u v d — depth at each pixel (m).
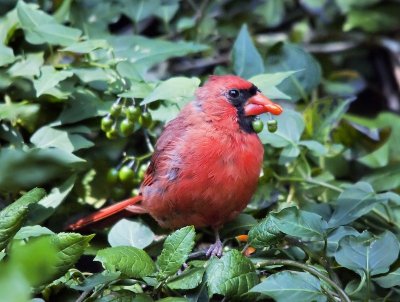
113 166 7.42
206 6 9.54
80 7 8.12
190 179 6.40
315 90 8.74
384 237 5.68
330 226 6.40
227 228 6.93
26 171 6.67
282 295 5.20
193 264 5.88
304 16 10.57
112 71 7.30
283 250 6.15
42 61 7.18
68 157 6.66
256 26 10.24
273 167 7.50
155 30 9.75
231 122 6.48
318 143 7.30
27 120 7.16
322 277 5.57
